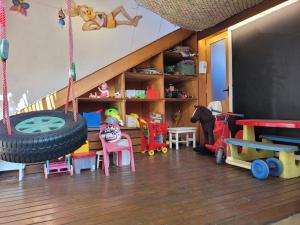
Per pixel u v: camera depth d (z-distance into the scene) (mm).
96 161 3166
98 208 1769
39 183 2500
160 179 2498
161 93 4445
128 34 4375
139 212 1674
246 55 3842
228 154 3143
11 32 3471
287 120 3133
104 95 3932
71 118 1577
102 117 4395
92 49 4070
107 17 4191
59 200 1969
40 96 3658
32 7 3625
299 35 3078
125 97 4074
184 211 1671
